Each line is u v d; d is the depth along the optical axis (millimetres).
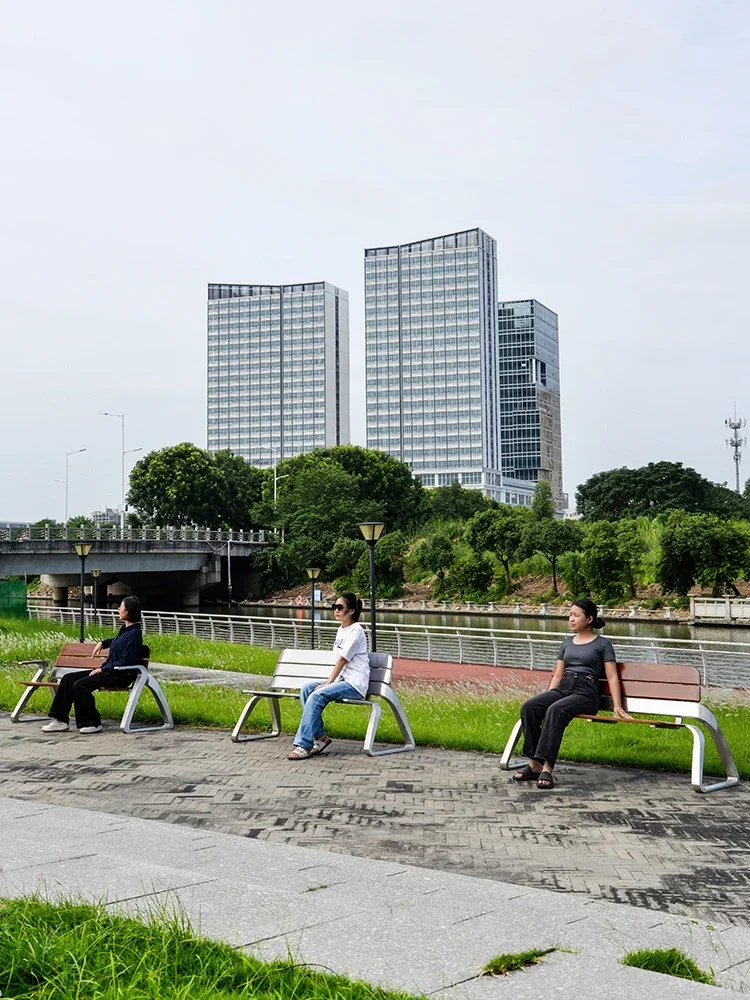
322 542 94500
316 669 10953
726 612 56406
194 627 42031
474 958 4062
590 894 5578
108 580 91750
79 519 106875
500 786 8586
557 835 6926
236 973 3816
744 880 5852
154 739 11297
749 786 8602
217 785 8664
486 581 77188
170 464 106875
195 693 15430
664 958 4141
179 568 84125
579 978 3855
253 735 11422
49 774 9273
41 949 3938
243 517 111375
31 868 5438
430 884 5258
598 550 66688
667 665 8922
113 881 5145
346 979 3760
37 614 51000
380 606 79000
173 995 3553
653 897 5516
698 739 8555
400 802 7973
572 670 9164
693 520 61969
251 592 97688
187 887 5035
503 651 33094
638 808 7766
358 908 4727
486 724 11953
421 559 80562
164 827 6684
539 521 74688
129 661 11906
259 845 6172
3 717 13312
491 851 6504
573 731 11266
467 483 198375
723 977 4008
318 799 8094
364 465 116000
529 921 4594
